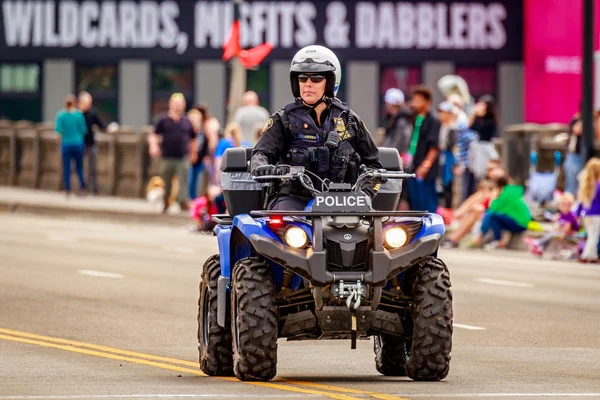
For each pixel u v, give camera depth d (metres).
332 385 23.83
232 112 72.19
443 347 23.83
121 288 41.62
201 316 25.84
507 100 106.25
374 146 24.58
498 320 35.53
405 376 25.78
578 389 23.55
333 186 23.27
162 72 108.62
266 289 23.36
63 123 76.25
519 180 69.50
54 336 31.91
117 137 79.88
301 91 24.30
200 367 26.03
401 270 23.03
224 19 107.69
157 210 70.00
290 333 23.83
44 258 50.44
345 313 23.06
